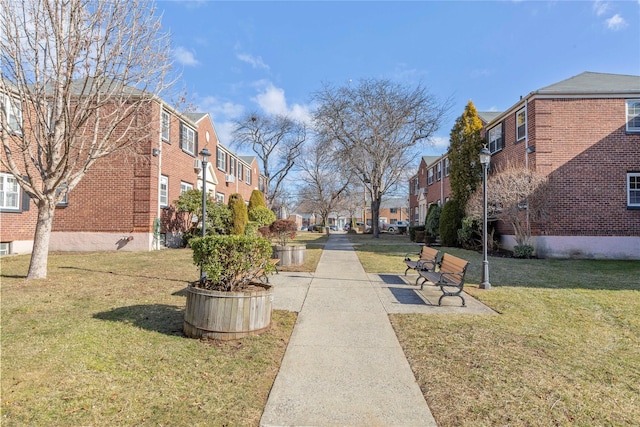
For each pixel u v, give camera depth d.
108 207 14.20
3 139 7.08
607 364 3.93
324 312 5.90
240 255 4.80
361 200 54.75
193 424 2.76
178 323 5.13
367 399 3.19
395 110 23.50
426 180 31.56
